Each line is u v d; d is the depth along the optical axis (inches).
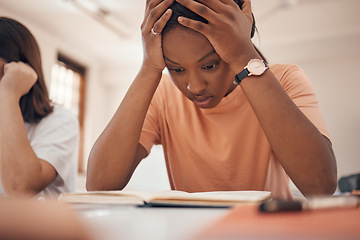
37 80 42.1
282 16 157.5
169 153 35.3
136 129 28.4
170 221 10.4
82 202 17.2
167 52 24.7
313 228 8.0
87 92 208.2
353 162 171.2
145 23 27.1
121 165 27.9
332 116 178.5
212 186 32.5
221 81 25.7
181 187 34.8
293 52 180.1
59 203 7.9
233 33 23.8
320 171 23.1
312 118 26.8
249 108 32.5
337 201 11.8
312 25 166.6
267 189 33.0
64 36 180.4
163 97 36.2
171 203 15.0
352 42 171.5
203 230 7.9
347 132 174.9
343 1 144.3
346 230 7.8
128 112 28.4
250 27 25.7
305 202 11.0
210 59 24.1
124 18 164.1
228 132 32.4
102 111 218.7
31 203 7.3
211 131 33.3
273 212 10.5
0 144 34.9
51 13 158.9
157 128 35.7
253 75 24.4
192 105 34.4
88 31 176.2
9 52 40.1
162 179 198.8
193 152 33.4
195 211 13.4
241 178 32.0
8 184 33.7
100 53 203.2
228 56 24.4
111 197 16.8
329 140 26.0
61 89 189.6
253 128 32.3
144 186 201.0
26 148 34.9
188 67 24.5
